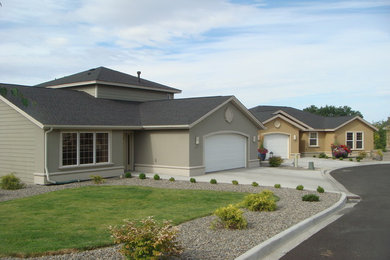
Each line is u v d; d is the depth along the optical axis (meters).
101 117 17.22
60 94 18.61
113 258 5.83
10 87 16.84
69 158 15.37
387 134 47.44
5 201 11.05
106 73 22.56
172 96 26.16
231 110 20.09
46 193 12.50
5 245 6.43
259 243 6.76
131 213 9.34
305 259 6.33
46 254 6.00
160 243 5.21
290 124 29.78
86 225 8.03
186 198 11.57
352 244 7.16
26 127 15.16
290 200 11.35
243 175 17.89
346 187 14.99
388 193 13.52
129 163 19.42
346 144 32.47
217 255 6.08
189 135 17.22
